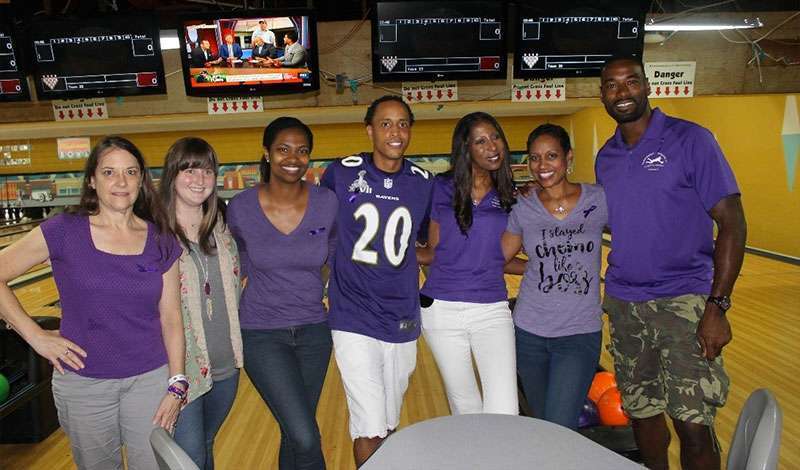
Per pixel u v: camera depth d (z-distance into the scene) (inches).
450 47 146.8
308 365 62.5
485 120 63.1
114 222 51.9
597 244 64.1
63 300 51.1
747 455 38.2
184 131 250.7
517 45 147.6
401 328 63.1
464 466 37.4
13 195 261.9
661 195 59.7
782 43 172.4
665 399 63.5
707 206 58.4
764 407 37.0
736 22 157.9
